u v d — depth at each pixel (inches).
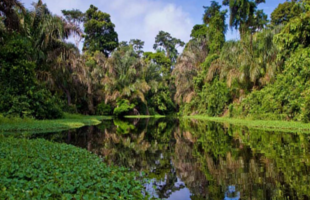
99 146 379.6
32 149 242.8
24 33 654.5
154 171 241.6
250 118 737.6
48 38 742.5
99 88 1334.9
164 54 2032.5
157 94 1619.1
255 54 786.2
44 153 229.3
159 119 1193.4
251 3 1016.2
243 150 322.3
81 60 941.8
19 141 290.7
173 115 1636.3
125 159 296.8
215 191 172.7
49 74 747.4
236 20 1048.2
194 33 1584.6
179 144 419.5
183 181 203.2
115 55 1346.0
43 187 136.4
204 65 1194.0
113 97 1282.0
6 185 140.2
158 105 1626.5
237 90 902.4
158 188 184.9
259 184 182.5
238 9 1023.0
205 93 1139.3
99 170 188.9
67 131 515.5
